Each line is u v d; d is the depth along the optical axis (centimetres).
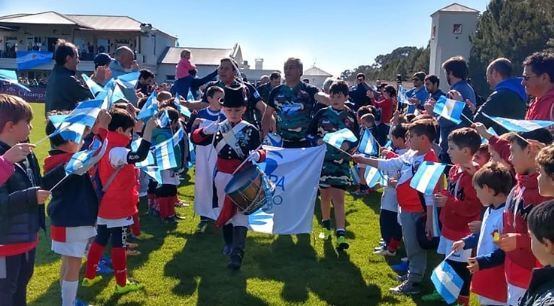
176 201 832
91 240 503
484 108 553
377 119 1163
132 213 486
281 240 666
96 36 5053
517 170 318
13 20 4831
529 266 303
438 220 476
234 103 538
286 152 616
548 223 220
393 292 502
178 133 634
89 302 459
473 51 4056
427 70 5431
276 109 663
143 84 1002
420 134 489
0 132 334
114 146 475
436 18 4294
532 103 489
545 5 3884
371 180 618
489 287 352
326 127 631
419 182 413
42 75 4200
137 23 5238
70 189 406
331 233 698
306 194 615
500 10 4034
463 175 426
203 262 572
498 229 338
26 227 339
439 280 380
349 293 498
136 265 557
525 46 3697
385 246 615
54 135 379
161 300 469
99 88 472
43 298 464
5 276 334
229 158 553
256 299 477
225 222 536
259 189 505
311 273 548
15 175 336
